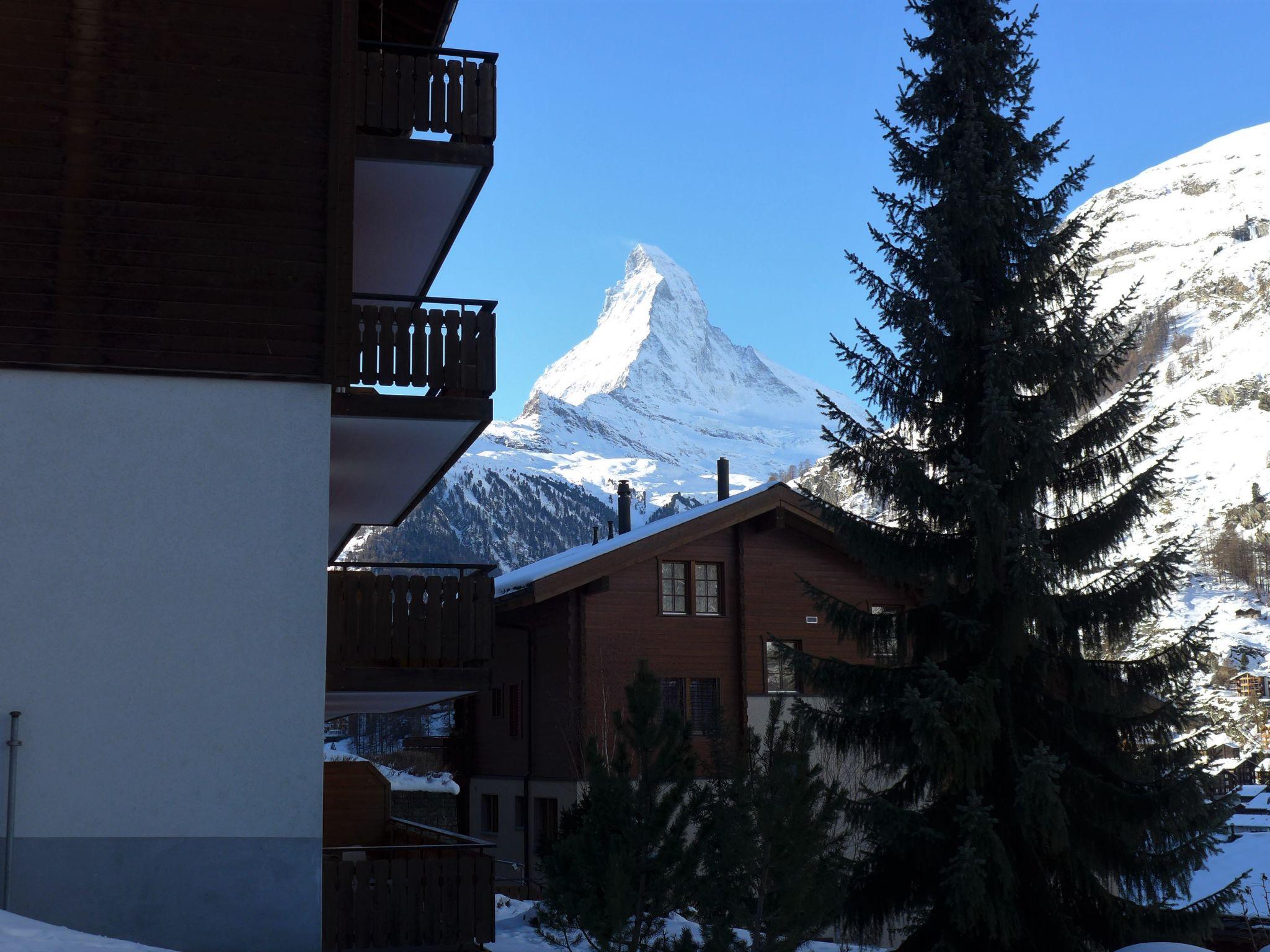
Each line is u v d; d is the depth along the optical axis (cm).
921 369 1541
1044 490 1495
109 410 1052
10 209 1059
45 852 988
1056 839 1340
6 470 1026
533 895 2528
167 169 1093
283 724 1041
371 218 1404
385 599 1351
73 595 1023
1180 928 1416
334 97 1138
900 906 1458
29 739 998
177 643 1035
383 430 1285
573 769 2472
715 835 1033
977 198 1520
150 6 1112
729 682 2678
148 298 1071
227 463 1066
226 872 1014
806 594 1609
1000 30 1602
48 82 1084
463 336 1279
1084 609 1475
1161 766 1446
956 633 1476
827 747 1552
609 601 2622
